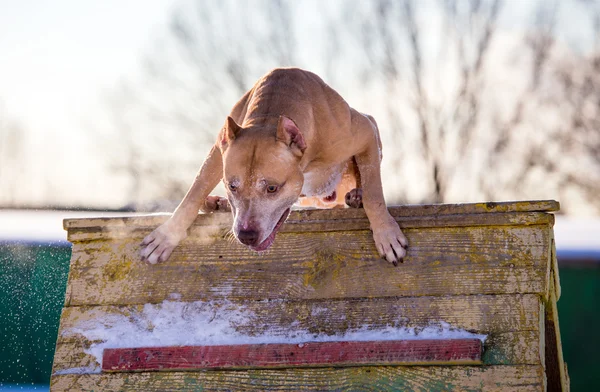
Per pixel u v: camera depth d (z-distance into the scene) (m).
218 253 5.01
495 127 18.91
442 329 4.67
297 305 4.85
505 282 4.71
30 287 7.88
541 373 4.47
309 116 5.09
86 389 4.75
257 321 4.83
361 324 4.75
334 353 4.61
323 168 5.39
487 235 4.81
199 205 5.10
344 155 5.33
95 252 5.11
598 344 9.27
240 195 4.72
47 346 7.91
